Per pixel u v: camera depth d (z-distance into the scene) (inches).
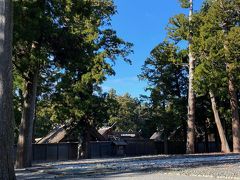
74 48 958.4
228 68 1556.3
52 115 1813.5
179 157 1201.4
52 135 2206.0
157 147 2345.0
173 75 2212.1
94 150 2048.5
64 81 1603.1
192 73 1785.2
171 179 512.7
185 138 2338.8
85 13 987.9
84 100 1727.4
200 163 840.9
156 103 2185.0
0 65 450.6
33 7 877.8
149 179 515.8
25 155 960.9
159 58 2034.9
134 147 2265.0
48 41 926.4
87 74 1672.0
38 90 1581.0
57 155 1838.1
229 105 2020.2
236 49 1524.4
